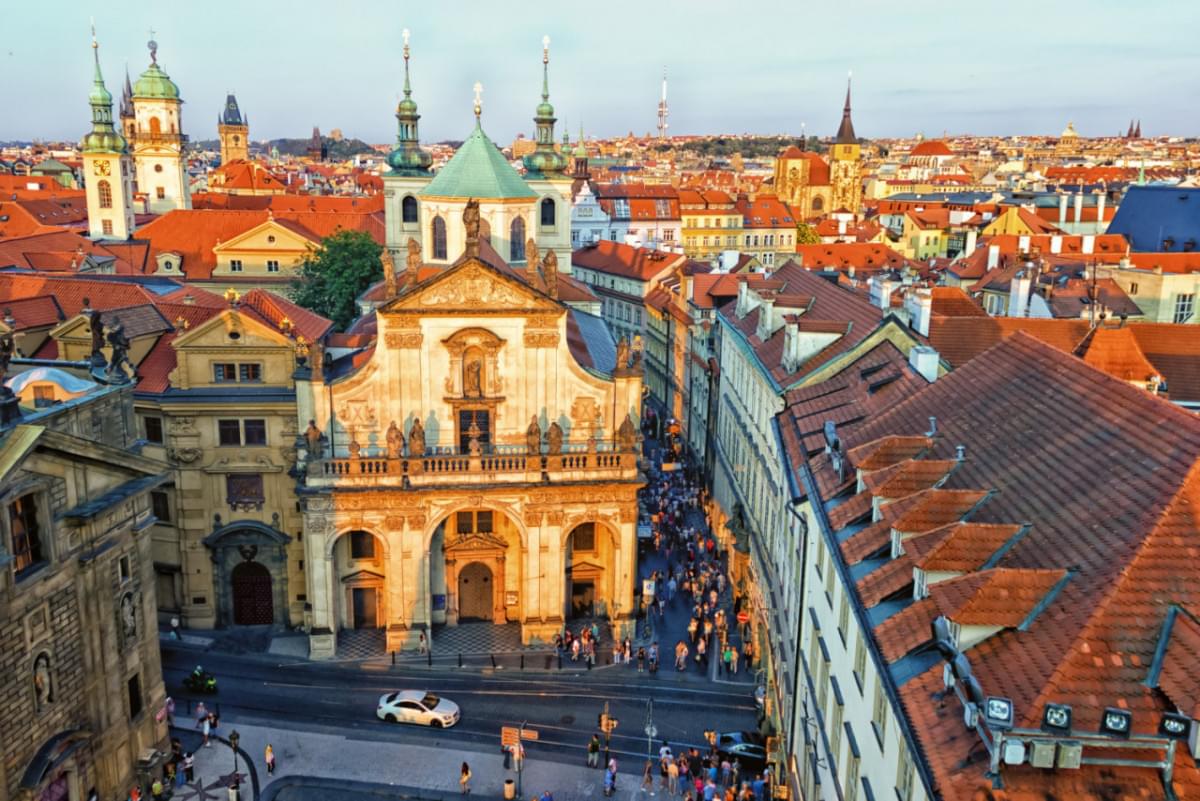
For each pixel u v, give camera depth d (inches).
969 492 1321.4
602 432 2672.2
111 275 3538.4
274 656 2593.5
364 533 2672.2
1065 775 877.2
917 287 2898.6
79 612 1791.3
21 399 1818.4
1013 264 4015.8
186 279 5221.5
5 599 1588.3
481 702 2413.9
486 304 2549.2
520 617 2792.8
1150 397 1256.2
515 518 2598.4
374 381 2554.1
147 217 6614.2
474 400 2598.4
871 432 1786.4
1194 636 922.1
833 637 1537.9
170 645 2625.5
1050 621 1006.4
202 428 2581.2
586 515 2628.0
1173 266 3814.0
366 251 4630.9
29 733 1665.8
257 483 2640.3
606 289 5895.7
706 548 3341.5
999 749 878.4
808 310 2888.8
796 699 1860.2
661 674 2564.0
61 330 2613.2
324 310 4552.2
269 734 2246.6
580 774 2135.8
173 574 2694.4
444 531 2726.4
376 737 2252.7
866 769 1272.1
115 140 5664.4
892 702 1073.5
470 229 2507.4
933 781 924.0
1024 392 1525.6
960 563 1165.1
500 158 3590.1
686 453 4377.5
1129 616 959.6
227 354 2564.0
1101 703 903.7
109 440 1947.6
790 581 2031.3
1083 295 3223.4
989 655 1008.9
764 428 2652.6
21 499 1647.4
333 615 2586.1
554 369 2615.7
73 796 1779.0
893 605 1237.7
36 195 7859.3
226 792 2028.8
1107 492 1144.2
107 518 1850.4
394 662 2581.2
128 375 2135.8
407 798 2042.3
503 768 2149.4
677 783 2098.9
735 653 2583.7
